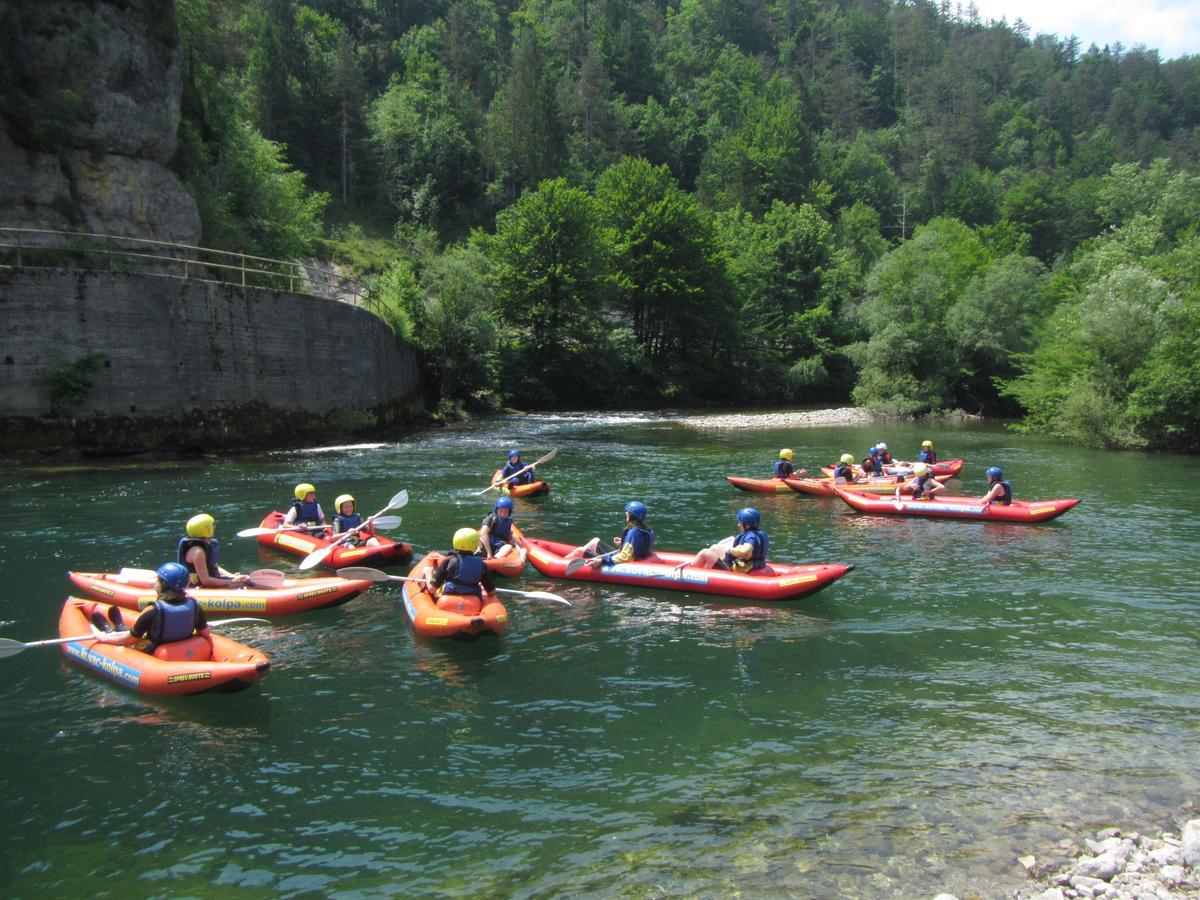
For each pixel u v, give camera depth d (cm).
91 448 2114
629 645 867
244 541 1293
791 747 636
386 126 7556
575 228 4919
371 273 5653
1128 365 2961
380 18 10362
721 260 5459
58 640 786
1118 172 6081
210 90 3559
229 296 2383
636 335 5559
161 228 2903
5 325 1977
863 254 7931
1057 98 14075
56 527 1368
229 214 3384
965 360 4716
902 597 1046
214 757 623
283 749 636
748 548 1045
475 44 9831
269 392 2517
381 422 3134
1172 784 576
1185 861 483
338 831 526
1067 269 5078
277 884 473
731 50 13638
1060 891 456
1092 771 595
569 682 768
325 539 1177
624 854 496
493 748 638
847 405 5403
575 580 1113
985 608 998
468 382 4194
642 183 5531
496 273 4900
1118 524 1522
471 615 873
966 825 525
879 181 10431
